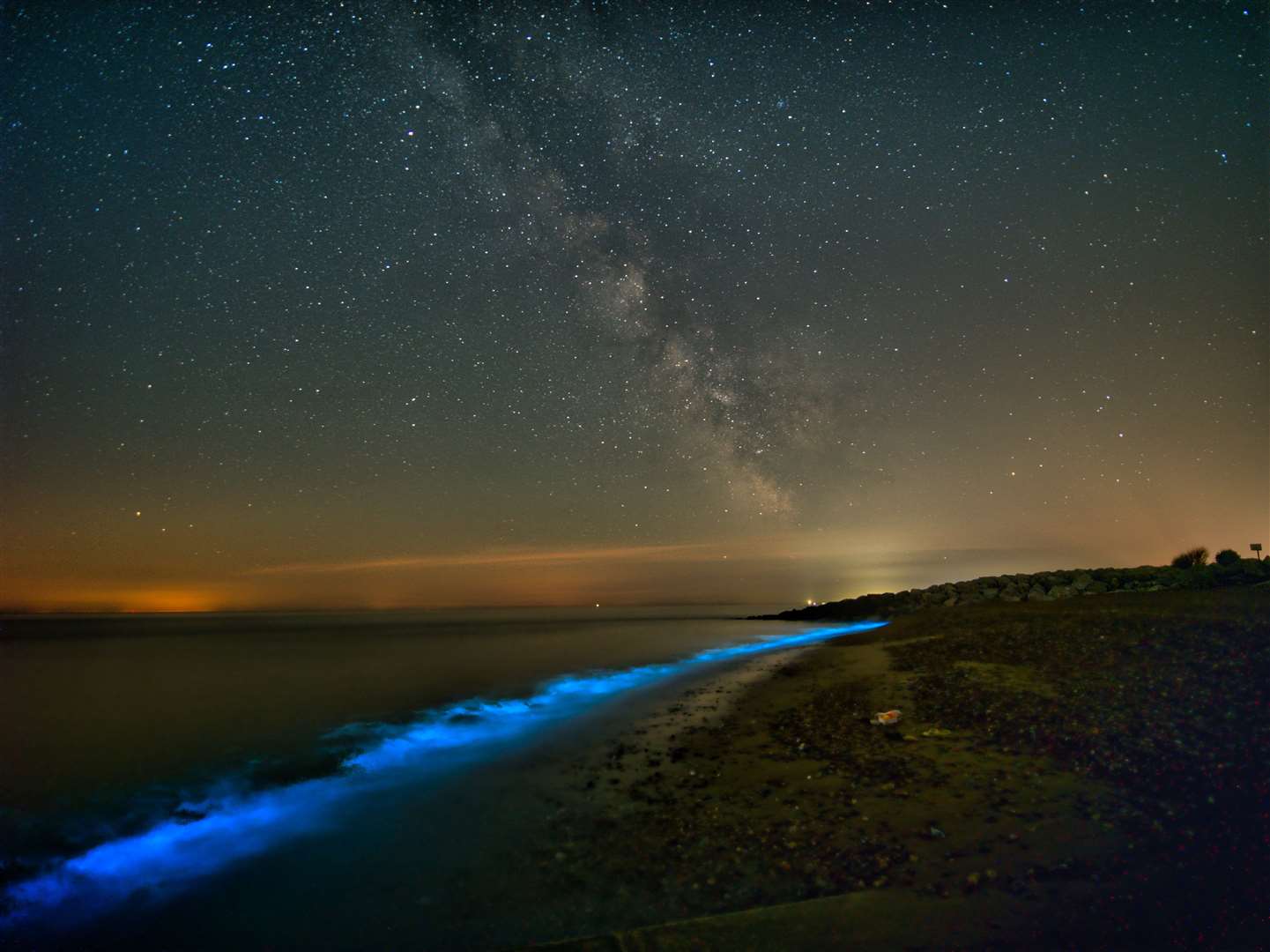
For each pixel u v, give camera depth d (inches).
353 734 434.0
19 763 377.4
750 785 277.7
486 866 217.9
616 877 203.6
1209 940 142.0
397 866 220.4
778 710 414.9
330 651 975.6
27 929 188.2
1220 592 664.4
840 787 261.4
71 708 546.6
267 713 514.0
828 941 146.6
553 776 315.9
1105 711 311.3
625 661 777.6
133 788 328.2
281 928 185.0
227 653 979.3
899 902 165.2
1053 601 790.5
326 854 232.7
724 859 208.7
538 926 178.4
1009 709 336.2
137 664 853.8
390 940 176.2
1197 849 184.5
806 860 201.2
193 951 175.2
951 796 239.1
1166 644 426.6
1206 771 235.6
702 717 424.8
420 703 541.0
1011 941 144.4
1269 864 173.9
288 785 322.0
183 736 441.1
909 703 379.6
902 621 869.2
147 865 230.7
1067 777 245.9
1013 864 183.8
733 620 1514.5
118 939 182.5
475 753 369.1
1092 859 183.0
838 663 576.4
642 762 329.7
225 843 247.3
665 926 154.9
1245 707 293.9
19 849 248.2
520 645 1011.3
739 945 146.1
